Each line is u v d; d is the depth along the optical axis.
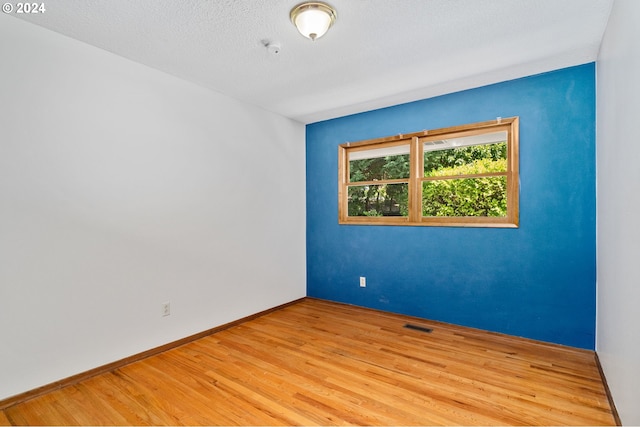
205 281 3.02
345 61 2.52
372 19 1.97
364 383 2.14
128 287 2.46
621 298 1.70
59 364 2.10
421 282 3.35
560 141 2.64
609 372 1.98
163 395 2.01
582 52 2.38
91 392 2.04
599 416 1.78
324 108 3.66
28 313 1.97
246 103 3.45
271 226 3.75
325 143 4.09
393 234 3.53
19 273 1.94
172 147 2.77
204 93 3.04
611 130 1.97
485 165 3.08
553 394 2.00
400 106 3.49
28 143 1.98
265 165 3.68
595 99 2.51
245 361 2.47
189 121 2.90
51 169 2.08
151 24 2.02
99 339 2.29
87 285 2.24
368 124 3.73
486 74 2.75
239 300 3.35
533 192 2.76
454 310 3.15
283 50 2.35
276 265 3.81
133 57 2.45
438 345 2.74
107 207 2.35
